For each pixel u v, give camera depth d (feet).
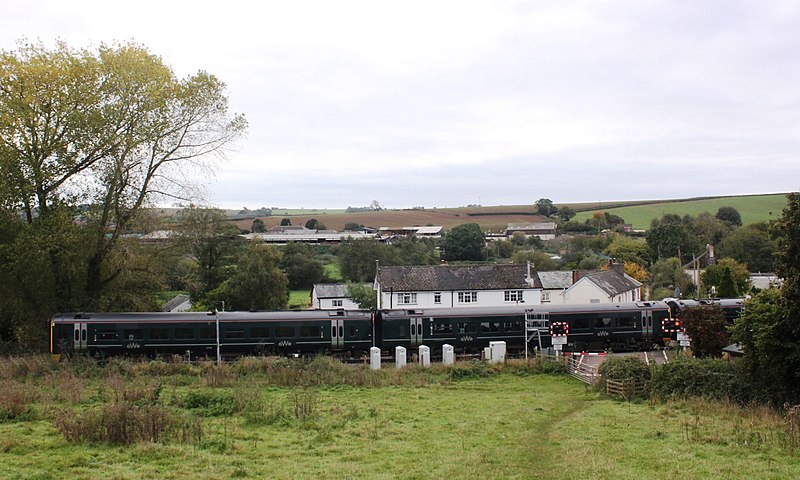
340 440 86.89
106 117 154.92
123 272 170.71
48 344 164.14
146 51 164.76
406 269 238.89
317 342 165.48
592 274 254.06
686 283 307.99
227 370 138.41
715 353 152.76
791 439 84.28
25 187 155.22
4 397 100.63
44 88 154.92
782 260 108.37
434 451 82.84
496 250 435.94
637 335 177.58
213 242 279.49
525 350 171.63
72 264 159.84
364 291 269.85
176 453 77.46
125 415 85.20
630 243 402.11
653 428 95.30
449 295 231.91
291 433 90.58
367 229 590.14
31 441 81.25
